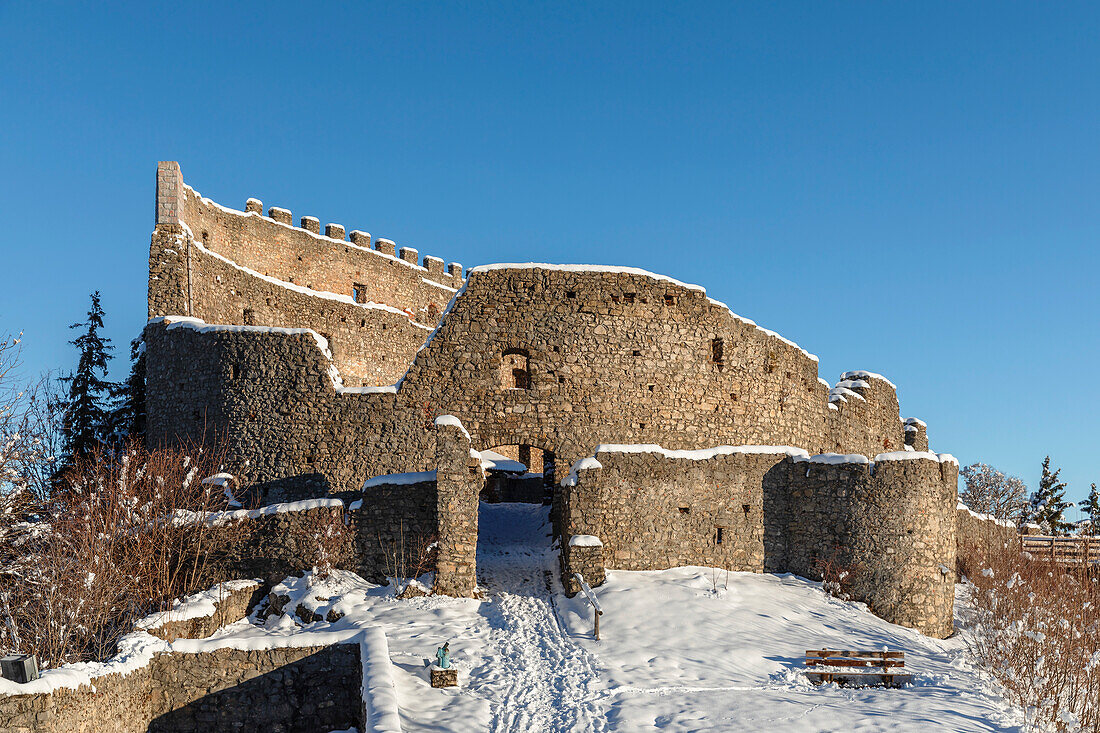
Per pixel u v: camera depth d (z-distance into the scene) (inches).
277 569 1118.4
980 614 1184.2
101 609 912.3
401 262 2303.2
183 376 1418.6
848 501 1219.2
